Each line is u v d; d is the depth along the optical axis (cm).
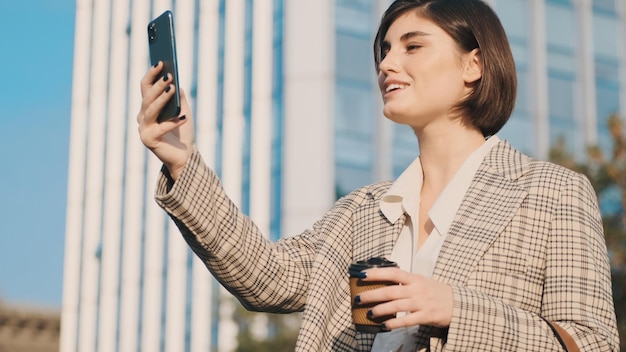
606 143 2070
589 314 195
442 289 183
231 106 2131
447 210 212
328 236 226
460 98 223
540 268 203
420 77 220
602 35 2123
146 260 2400
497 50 223
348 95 1927
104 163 2702
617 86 2114
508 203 206
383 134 1919
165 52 210
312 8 1955
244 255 221
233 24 2195
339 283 222
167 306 2289
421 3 226
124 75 2686
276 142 1967
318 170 1880
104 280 2573
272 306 230
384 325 181
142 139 210
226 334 2086
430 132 225
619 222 946
